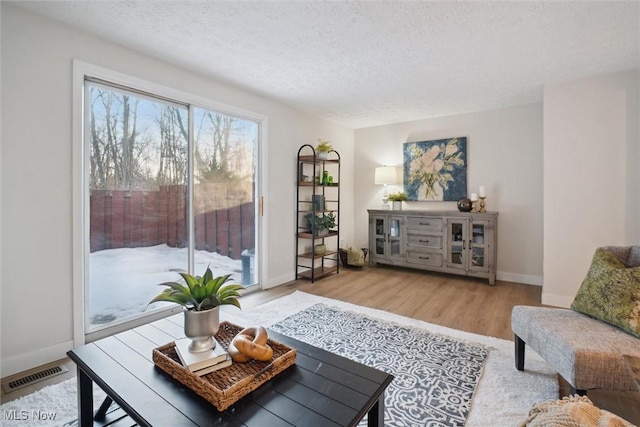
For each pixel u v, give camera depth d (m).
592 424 0.68
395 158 5.18
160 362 1.29
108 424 1.47
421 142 4.88
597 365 1.45
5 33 1.96
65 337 2.26
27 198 2.07
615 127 3.03
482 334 2.60
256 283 3.86
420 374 2.00
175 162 3.01
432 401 1.73
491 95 3.74
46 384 1.92
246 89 3.54
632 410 1.70
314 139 4.66
